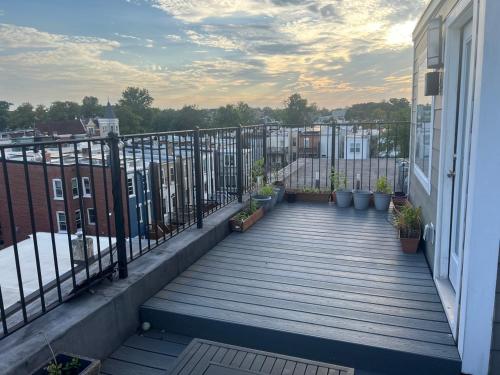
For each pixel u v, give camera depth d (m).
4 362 1.71
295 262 3.40
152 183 3.27
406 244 3.60
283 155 6.62
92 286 2.41
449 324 2.30
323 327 2.30
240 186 4.96
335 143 6.28
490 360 1.93
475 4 1.86
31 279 5.00
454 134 2.76
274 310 2.53
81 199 2.35
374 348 2.10
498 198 1.79
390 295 2.73
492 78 1.72
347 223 4.71
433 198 3.21
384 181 5.62
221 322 2.40
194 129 3.64
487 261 1.85
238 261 3.44
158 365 2.17
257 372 1.55
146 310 2.57
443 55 2.97
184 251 3.22
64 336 1.95
